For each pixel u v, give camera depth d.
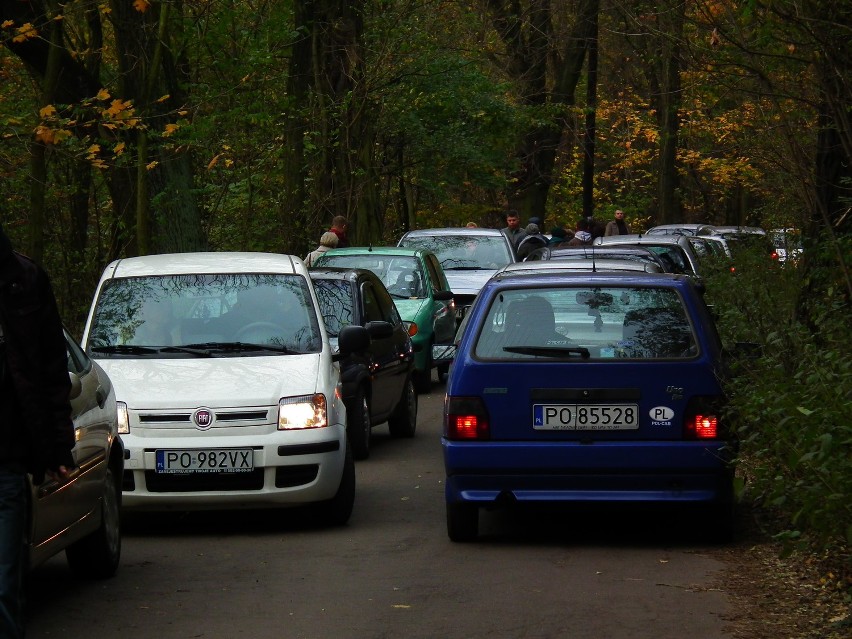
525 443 17.33
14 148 39.03
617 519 20.19
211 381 19.72
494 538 18.75
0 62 47.19
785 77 24.02
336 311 27.98
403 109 66.69
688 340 17.61
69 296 47.00
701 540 18.23
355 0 55.97
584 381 17.31
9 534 10.73
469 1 76.31
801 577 15.59
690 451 17.09
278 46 48.16
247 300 22.02
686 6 22.84
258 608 14.71
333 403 20.02
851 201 24.42
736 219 102.06
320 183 54.75
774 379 18.39
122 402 19.34
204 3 46.09
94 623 14.10
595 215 108.56
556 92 89.06
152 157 39.66
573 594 15.14
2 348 10.89
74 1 38.38
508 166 79.75
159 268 22.86
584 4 82.62
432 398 39.00
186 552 18.19
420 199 88.88
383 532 19.41
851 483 13.37
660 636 13.21
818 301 23.36
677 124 83.25
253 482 19.22
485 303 18.25
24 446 10.93
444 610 14.46
